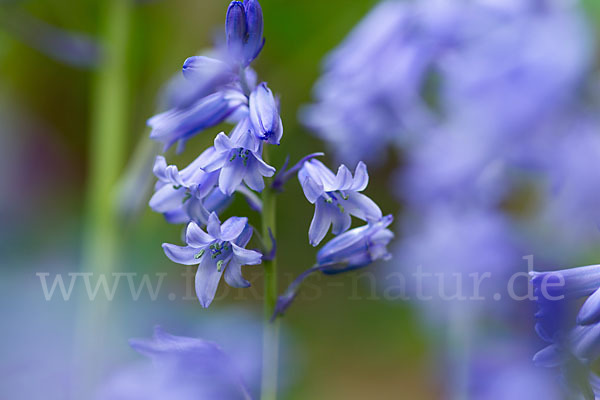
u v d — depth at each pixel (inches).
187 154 34.8
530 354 28.4
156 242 35.1
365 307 38.8
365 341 38.7
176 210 20.9
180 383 25.1
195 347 21.0
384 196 40.8
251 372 28.0
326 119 33.4
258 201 21.1
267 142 20.4
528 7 28.4
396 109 32.1
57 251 40.3
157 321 31.2
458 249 30.3
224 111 21.1
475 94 28.6
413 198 32.8
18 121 45.3
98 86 34.9
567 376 19.9
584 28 28.0
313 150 39.8
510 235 30.0
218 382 25.1
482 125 28.4
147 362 27.7
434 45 30.9
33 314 34.5
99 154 32.8
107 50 33.4
